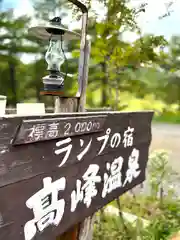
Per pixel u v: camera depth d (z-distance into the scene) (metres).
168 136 6.71
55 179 1.14
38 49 5.43
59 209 1.19
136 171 1.90
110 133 1.52
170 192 3.09
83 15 1.46
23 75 5.48
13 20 5.31
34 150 1.01
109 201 1.59
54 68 1.44
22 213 0.99
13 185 0.94
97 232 2.49
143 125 1.94
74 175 1.26
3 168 0.90
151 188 3.13
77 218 1.32
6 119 0.88
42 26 1.42
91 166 1.38
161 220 2.65
